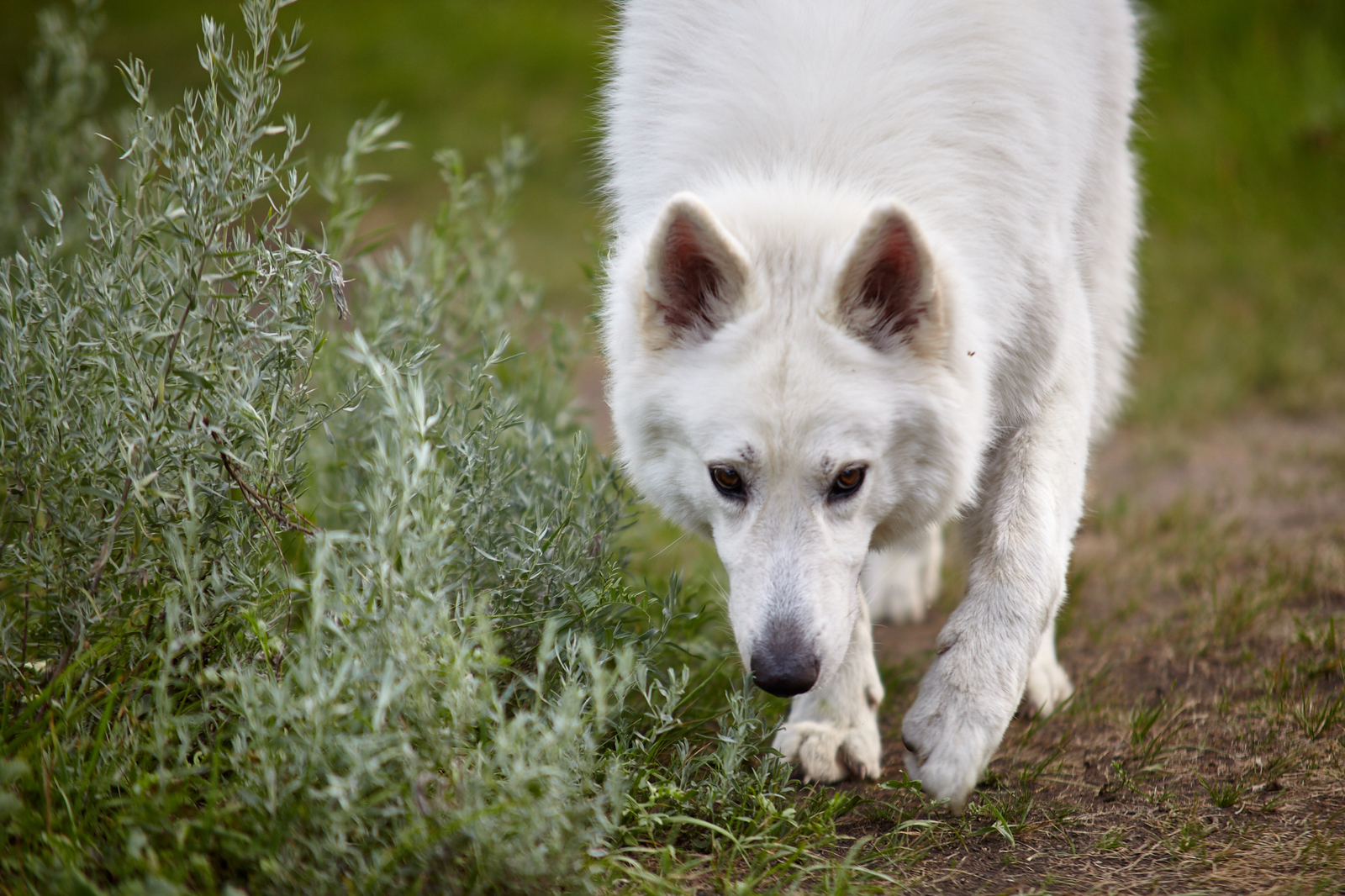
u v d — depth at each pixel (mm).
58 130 5602
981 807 2947
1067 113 3541
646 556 4777
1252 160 9766
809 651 2760
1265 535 5086
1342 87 9945
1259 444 6418
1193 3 11391
